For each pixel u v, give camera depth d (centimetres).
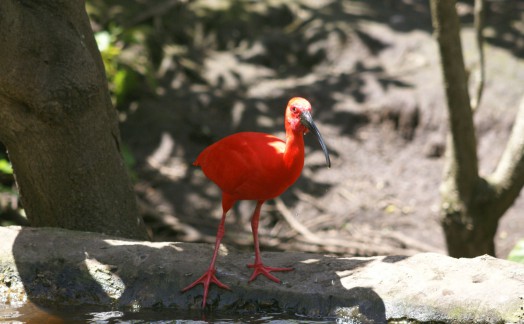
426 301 667
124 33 1587
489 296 657
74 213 865
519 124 1092
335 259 764
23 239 783
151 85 1567
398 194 1458
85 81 820
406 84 1609
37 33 788
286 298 703
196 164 807
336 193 1458
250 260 766
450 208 1114
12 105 806
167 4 1727
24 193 881
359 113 1583
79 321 687
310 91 1616
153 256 753
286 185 734
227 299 713
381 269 723
